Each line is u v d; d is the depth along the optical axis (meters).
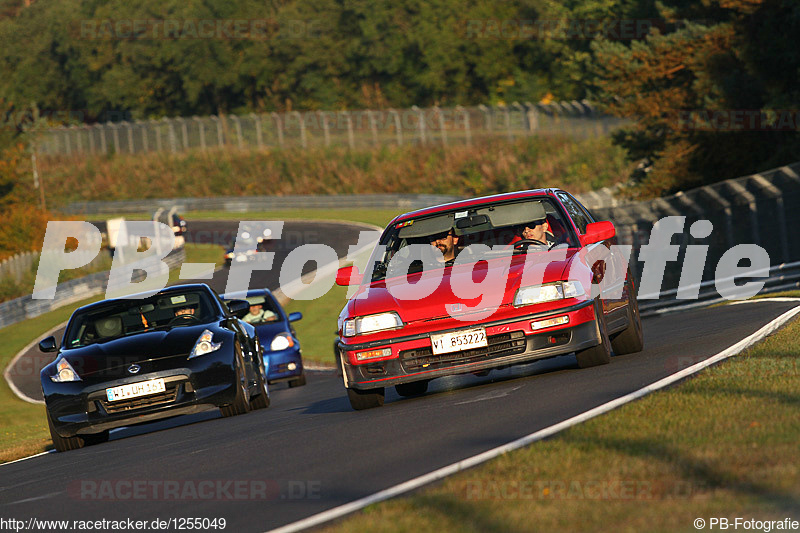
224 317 39.78
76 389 35.28
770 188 78.94
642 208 86.00
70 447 36.69
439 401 28.97
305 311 115.69
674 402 20.00
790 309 39.22
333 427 26.73
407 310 29.39
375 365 29.42
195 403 36.06
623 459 15.38
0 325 131.50
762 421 17.08
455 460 18.16
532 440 18.39
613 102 131.38
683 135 127.44
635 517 12.37
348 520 13.97
